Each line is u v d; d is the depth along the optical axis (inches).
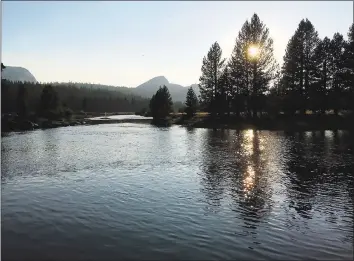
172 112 4505.4
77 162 1128.2
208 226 545.6
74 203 669.9
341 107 2618.1
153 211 619.5
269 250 458.9
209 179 873.5
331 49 2733.8
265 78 2913.4
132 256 439.8
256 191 754.2
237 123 2778.1
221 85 3253.0
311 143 1608.0
